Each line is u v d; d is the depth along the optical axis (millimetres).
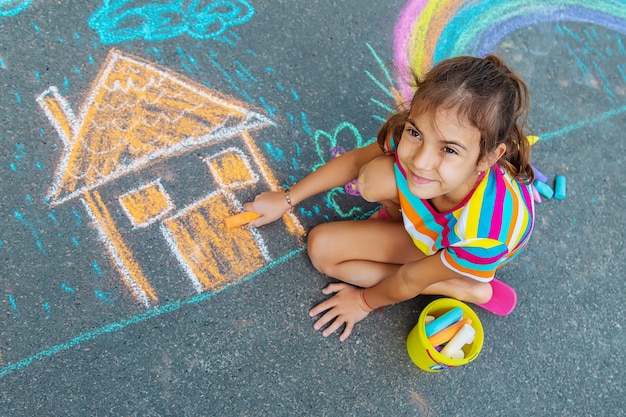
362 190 1866
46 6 2273
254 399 1912
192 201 2115
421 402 2029
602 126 2686
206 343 1943
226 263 2057
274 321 2020
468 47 2707
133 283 1962
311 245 2049
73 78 2188
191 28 2381
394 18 2658
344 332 2031
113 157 2105
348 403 1973
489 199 1633
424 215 1773
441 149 1422
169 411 1848
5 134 2053
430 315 2072
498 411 2082
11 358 1804
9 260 1906
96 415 1802
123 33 2305
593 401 2166
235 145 2234
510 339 2189
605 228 2467
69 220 1993
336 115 2393
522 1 2891
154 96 2230
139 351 1890
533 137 2498
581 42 2877
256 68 2379
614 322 2307
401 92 2510
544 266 2336
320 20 2547
